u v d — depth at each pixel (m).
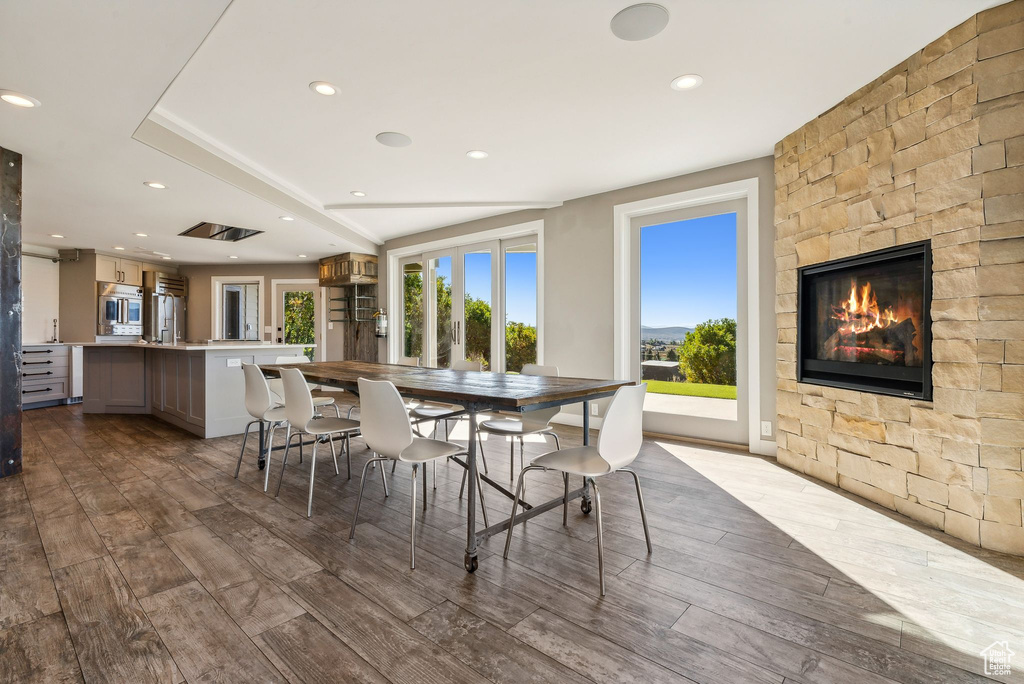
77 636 1.50
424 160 3.82
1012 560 2.03
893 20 2.15
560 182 4.36
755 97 2.84
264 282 8.13
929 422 2.38
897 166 2.54
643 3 2.00
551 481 3.16
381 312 6.95
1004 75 2.07
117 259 7.18
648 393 4.46
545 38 2.23
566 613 1.64
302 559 2.04
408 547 2.16
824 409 3.09
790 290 3.39
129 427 4.89
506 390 2.06
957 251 2.23
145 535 2.27
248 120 3.11
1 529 2.33
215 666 1.37
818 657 1.42
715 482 3.08
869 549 2.13
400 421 1.99
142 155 3.21
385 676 1.34
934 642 1.49
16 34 1.97
